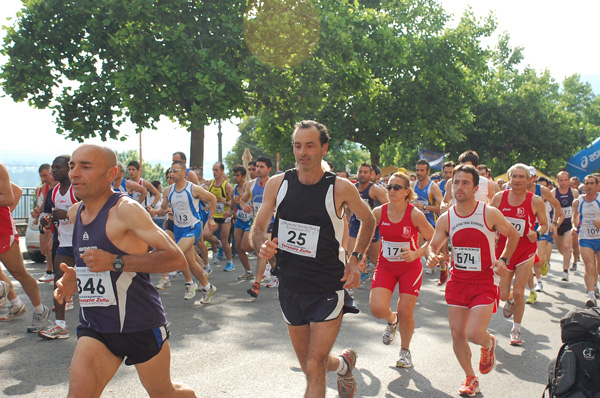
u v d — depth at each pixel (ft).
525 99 112.68
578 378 9.16
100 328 9.39
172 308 24.12
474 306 14.61
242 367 15.92
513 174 19.70
